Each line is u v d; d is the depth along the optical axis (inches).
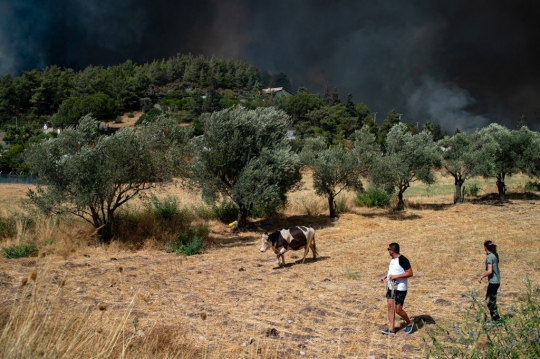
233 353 263.9
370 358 260.7
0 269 470.6
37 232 639.1
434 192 1637.6
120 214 765.3
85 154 637.9
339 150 1042.1
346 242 743.7
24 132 3882.9
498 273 315.9
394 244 310.0
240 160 861.2
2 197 1443.2
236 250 674.8
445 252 626.2
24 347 167.3
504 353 194.1
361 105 6520.7
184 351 250.4
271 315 346.9
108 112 5762.8
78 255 573.9
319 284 452.4
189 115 5989.2
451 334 294.8
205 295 404.2
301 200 1195.3
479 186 1808.6
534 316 209.2
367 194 1253.7
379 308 367.2
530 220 952.9
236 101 6953.7
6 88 6806.1
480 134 1330.0
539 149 1294.3
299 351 274.1
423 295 403.5
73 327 217.2
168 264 552.4
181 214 835.4
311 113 5580.7
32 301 196.2
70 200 652.7
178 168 728.3
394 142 1183.6
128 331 270.7
